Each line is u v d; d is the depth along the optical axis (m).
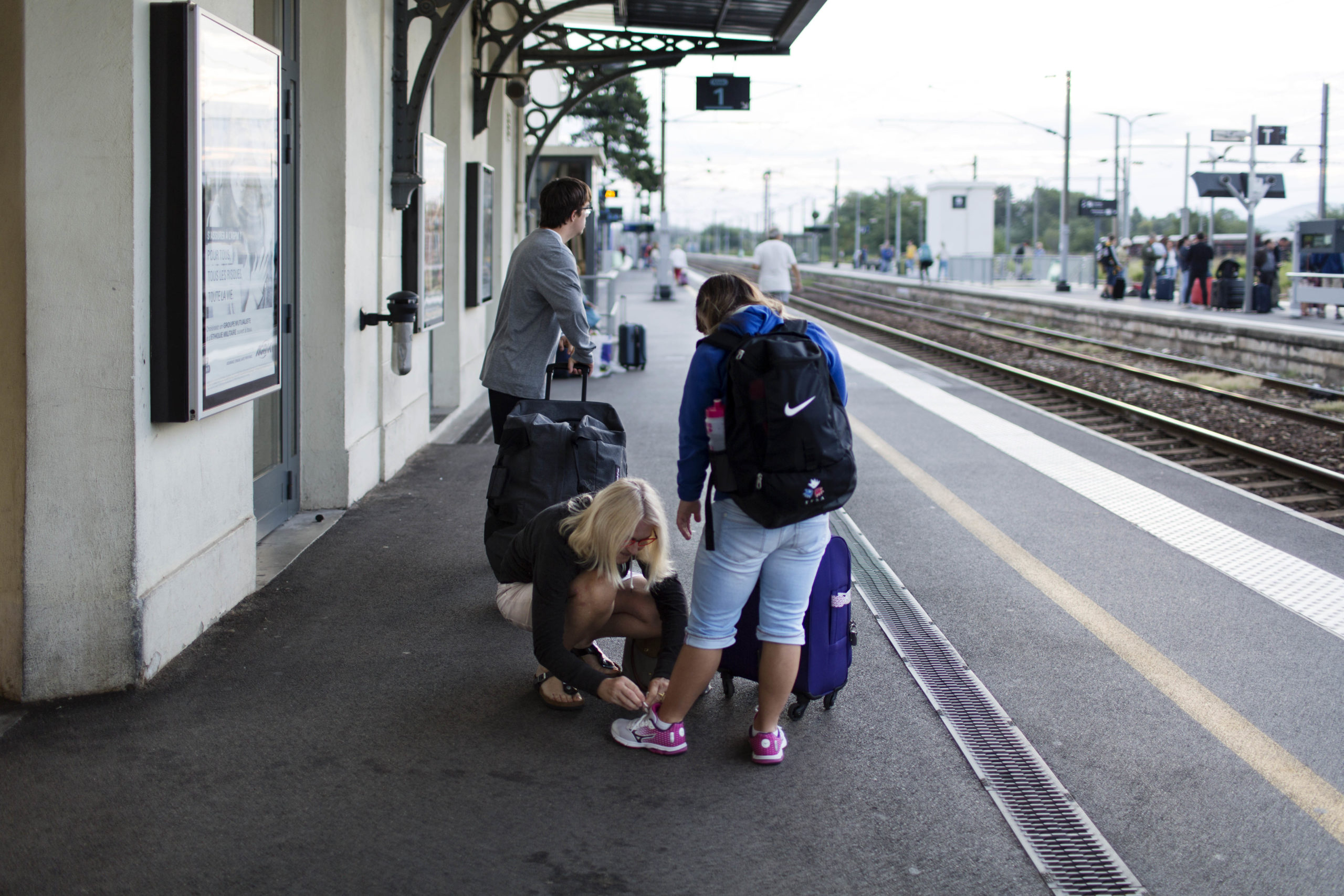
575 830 3.22
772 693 3.62
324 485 6.88
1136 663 4.62
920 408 11.65
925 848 3.16
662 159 32.78
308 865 2.99
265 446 6.25
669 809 3.36
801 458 3.30
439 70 10.66
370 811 3.29
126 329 3.87
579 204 5.62
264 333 4.83
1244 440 10.88
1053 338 22.56
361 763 3.59
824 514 3.55
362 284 7.13
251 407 5.26
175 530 4.38
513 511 4.72
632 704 3.69
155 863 2.98
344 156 6.59
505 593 4.37
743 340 3.42
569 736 3.85
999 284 43.47
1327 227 23.38
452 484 7.68
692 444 3.51
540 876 2.97
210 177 4.11
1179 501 7.52
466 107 10.92
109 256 3.83
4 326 3.82
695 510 3.65
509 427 4.86
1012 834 3.24
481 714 4.00
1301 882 3.03
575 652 4.12
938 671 4.50
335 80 6.52
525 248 5.59
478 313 12.13
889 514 7.14
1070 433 10.22
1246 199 24.45
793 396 3.28
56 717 3.85
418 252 7.97
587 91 13.41
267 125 4.78
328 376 6.77
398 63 7.69
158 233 3.98
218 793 3.37
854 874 3.02
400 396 8.30
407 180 7.68
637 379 14.08
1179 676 4.48
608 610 3.92
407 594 5.30
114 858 3.00
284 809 3.28
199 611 4.62
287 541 6.18
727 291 3.62
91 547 3.96
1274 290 24.83
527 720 3.96
